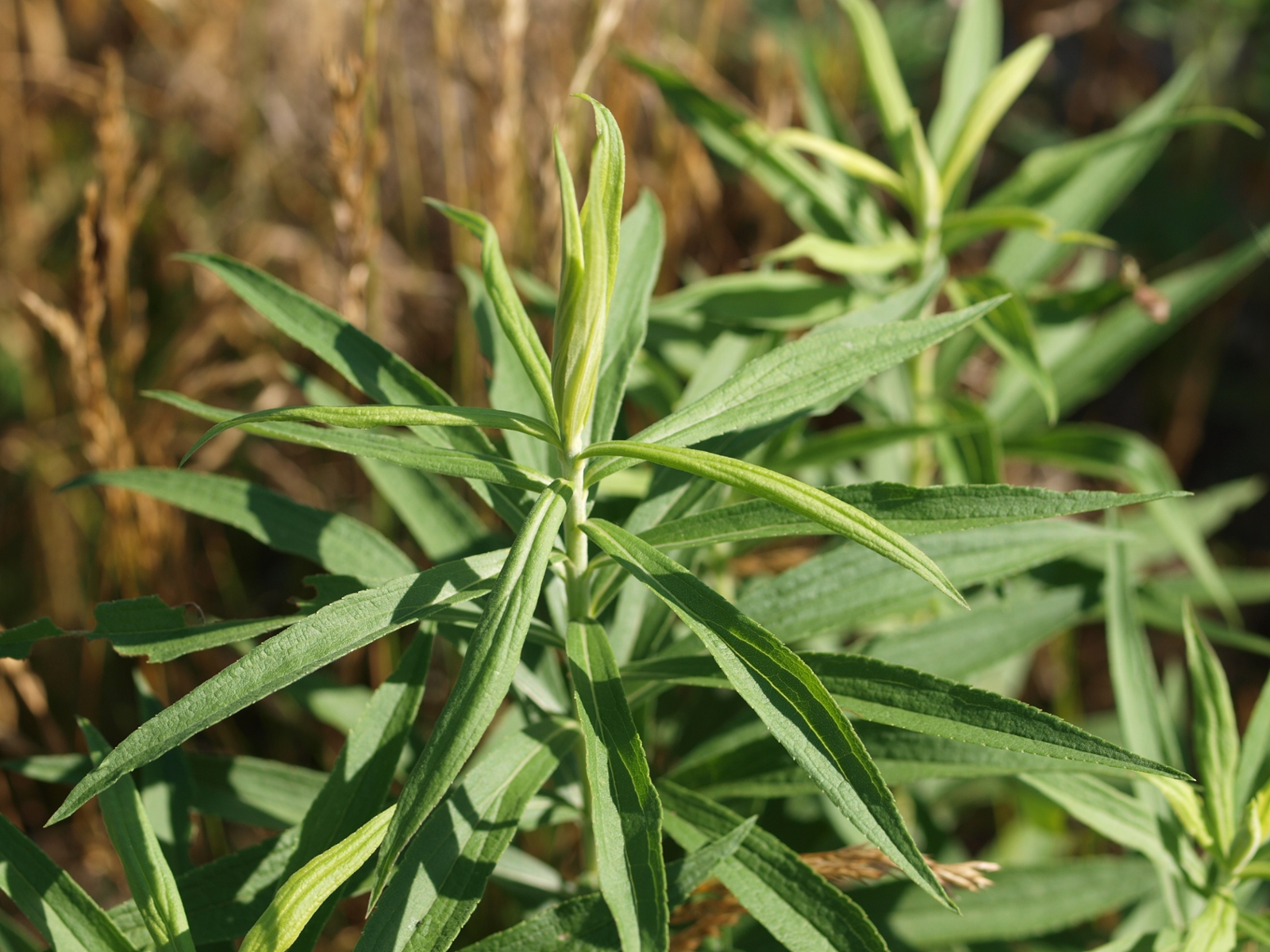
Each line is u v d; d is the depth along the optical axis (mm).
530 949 323
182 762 402
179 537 615
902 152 521
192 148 896
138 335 616
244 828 667
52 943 333
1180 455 916
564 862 594
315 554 392
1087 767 361
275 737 696
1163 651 854
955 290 500
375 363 373
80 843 651
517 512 378
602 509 489
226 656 651
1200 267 558
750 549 593
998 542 391
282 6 882
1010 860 613
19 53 872
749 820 318
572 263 313
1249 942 410
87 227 495
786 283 496
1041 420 578
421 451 334
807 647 529
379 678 621
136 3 883
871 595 384
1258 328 982
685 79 534
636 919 294
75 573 756
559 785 422
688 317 504
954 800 622
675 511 384
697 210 826
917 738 374
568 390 324
